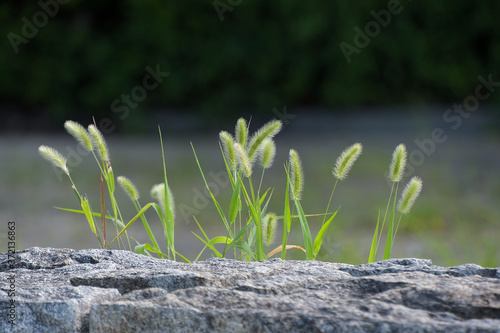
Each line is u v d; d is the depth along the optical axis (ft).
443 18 36.52
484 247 15.26
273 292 5.77
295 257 14.42
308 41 36.63
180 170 26.37
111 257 7.27
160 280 6.13
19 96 38.24
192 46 36.91
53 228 18.93
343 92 36.83
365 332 5.01
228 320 5.27
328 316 5.15
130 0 36.81
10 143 33.04
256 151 8.41
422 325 4.94
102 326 5.46
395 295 5.49
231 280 6.19
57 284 6.23
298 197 8.25
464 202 20.40
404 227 18.76
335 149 30.40
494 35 36.70
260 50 36.70
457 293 5.43
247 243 8.61
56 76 37.32
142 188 23.57
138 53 37.04
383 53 36.68
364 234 18.11
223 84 37.19
